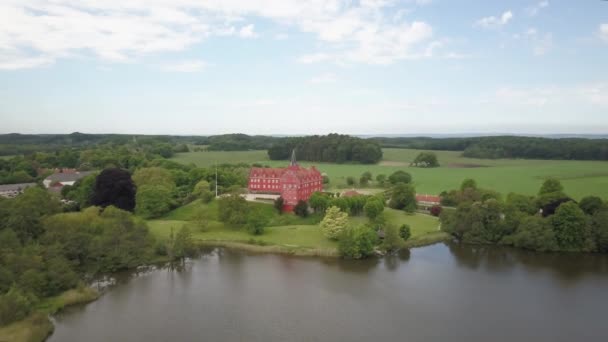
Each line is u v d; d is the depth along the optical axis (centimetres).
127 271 10031
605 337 7006
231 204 13500
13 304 6931
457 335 7025
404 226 12050
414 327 7281
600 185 19938
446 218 12988
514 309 8012
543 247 11488
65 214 11075
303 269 10156
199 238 12369
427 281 9406
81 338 6881
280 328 7219
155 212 14588
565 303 8294
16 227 9656
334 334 7025
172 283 9269
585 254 11362
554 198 13762
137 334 7019
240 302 8269
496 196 15038
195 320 7519
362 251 10888
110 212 11619
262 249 11500
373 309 7975
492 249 11838
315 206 14400
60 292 8369
